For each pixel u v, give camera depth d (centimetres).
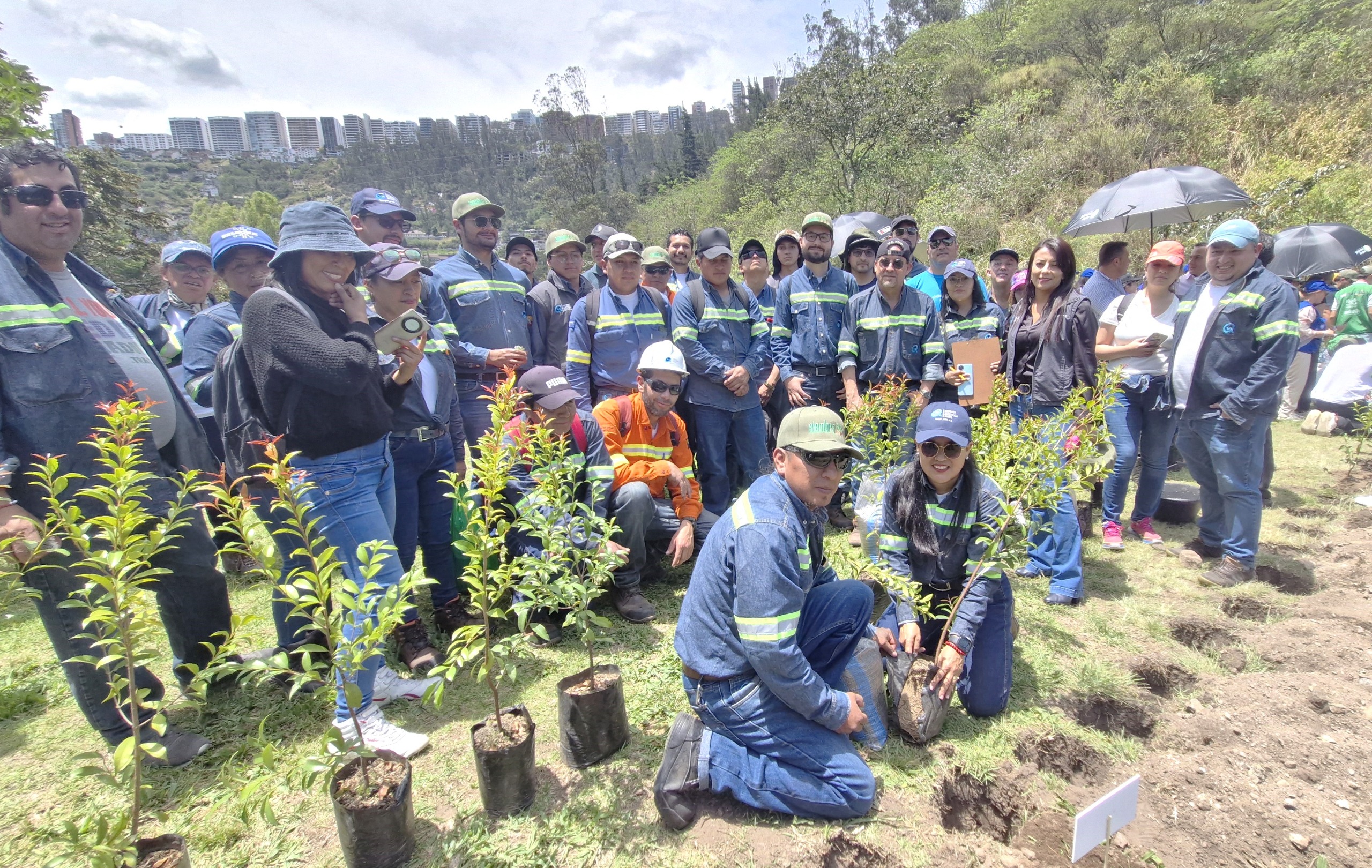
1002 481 363
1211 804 257
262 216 8075
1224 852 238
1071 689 329
